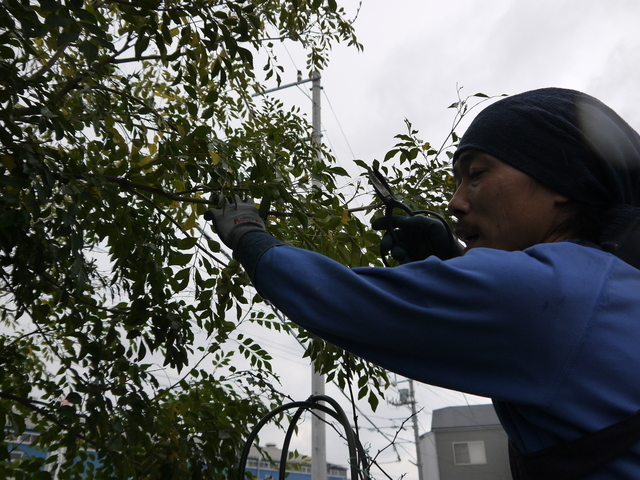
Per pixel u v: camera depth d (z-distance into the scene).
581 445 0.72
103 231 2.55
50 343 3.20
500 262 0.78
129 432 2.90
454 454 22.25
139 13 2.54
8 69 2.12
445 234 1.22
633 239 0.85
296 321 0.83
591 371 0.73
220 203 1.17
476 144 0.95
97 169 2.58
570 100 0.95
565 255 0.80
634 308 0.78
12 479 2.87
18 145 2.09
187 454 3.10
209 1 2.68
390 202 1.27
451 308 0.76
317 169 2.77
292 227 2.82
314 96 10.84
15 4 1.88
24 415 3.46
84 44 1.93
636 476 0.70
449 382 0.78
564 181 0.89
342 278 0.82
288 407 1.51
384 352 0.81
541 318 0.74
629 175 0.93
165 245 2.94
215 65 2.72
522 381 0.75
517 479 0.83
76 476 3.54
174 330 2.79
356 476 1.28
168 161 2.47
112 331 2.86
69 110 3.05
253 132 3.61
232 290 2.58
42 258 2.57
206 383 3.50
